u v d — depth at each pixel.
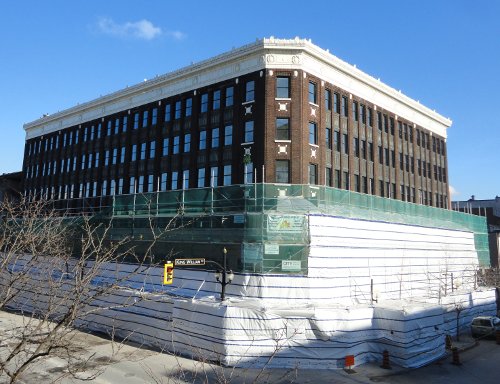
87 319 26.56
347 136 41.84
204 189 30.70
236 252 27.06
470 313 32.59
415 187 52.34
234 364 20.22
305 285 25.44
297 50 36.62
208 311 21.56
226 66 39.94
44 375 18.42
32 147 66.44
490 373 21.05
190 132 42.44
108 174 51.53
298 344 20.66
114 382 17.83
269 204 27.88
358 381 18.95
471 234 45.88
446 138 60.88
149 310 24.72
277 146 35.84
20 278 9.40
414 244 35.69
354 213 30.55
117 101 51.78
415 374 20.42
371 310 22.45
